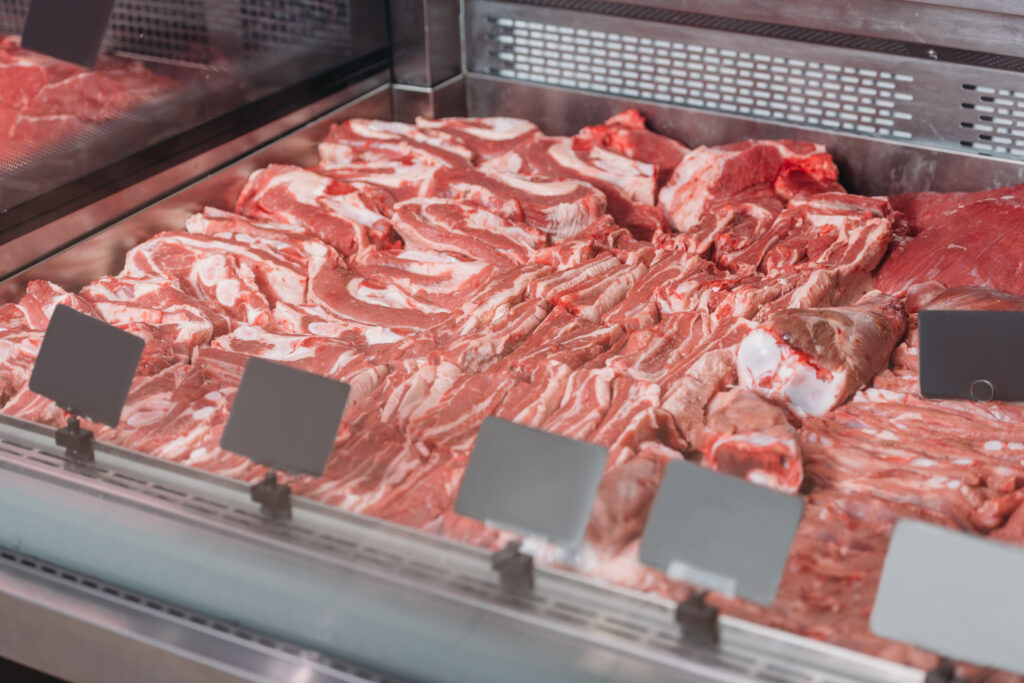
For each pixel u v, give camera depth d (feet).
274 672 4.85
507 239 6.73
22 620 5.24
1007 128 6.71
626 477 4.92
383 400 5.65
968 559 4.25
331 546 4.88
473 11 8.07
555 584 4.70
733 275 6.28
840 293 6.20
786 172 7.12
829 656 4.42
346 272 6.67
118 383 5.20
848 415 5.55
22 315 6.28
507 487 4.67
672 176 7.23
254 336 6.11
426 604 4.73
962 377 5.38
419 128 7.73
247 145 7.30
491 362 5.92
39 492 5.26
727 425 5.21
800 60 7.07
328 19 7.67
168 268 6.61
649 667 4.50
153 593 5.14
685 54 7.36
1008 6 6.45
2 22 6.40
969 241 6.34
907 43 6.78
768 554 4.40
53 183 6.56
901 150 6.97
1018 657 4.23
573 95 7.88
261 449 4.97
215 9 7.02
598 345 5.90
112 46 6.61
